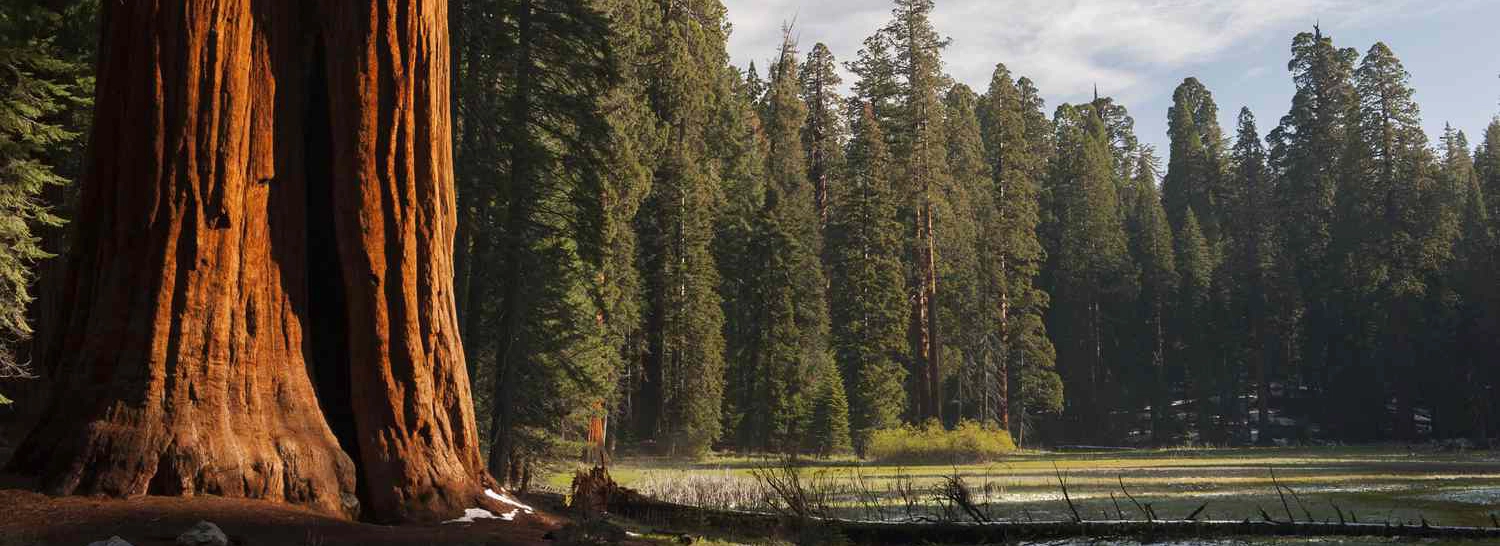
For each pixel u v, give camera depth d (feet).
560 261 89.56
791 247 214.90
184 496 36.09
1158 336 299.79
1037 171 322.34
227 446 37.63
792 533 50.98
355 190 42.16
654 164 179.11
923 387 202.80
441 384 44.09
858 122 229.45
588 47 87.92
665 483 86.02
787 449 188.75
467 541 36.24
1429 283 243.40
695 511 54.54
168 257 38.09
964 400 246.88
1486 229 245.86
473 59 82.48
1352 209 265.75
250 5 40.83
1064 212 314.14
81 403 37.06
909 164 201.67
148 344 37.40
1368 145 266.77
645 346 184.44
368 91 42.73
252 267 40.06
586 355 98.89
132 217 38.32
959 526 50.21
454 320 45.62
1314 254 278.05
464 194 81.46
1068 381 293.84
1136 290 299.58
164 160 38.40
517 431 86.48
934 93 202.49
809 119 296.30
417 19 44.27
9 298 57.26
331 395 43.09
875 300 214.28
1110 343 304.50
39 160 59.26
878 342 212.43
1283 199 292.81
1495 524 48.93
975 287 239.71
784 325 211.41
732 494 73.26
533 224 86.02
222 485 36.91
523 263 85.40
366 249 42.01
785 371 209.15
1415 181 261.85
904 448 152.97
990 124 305.12
